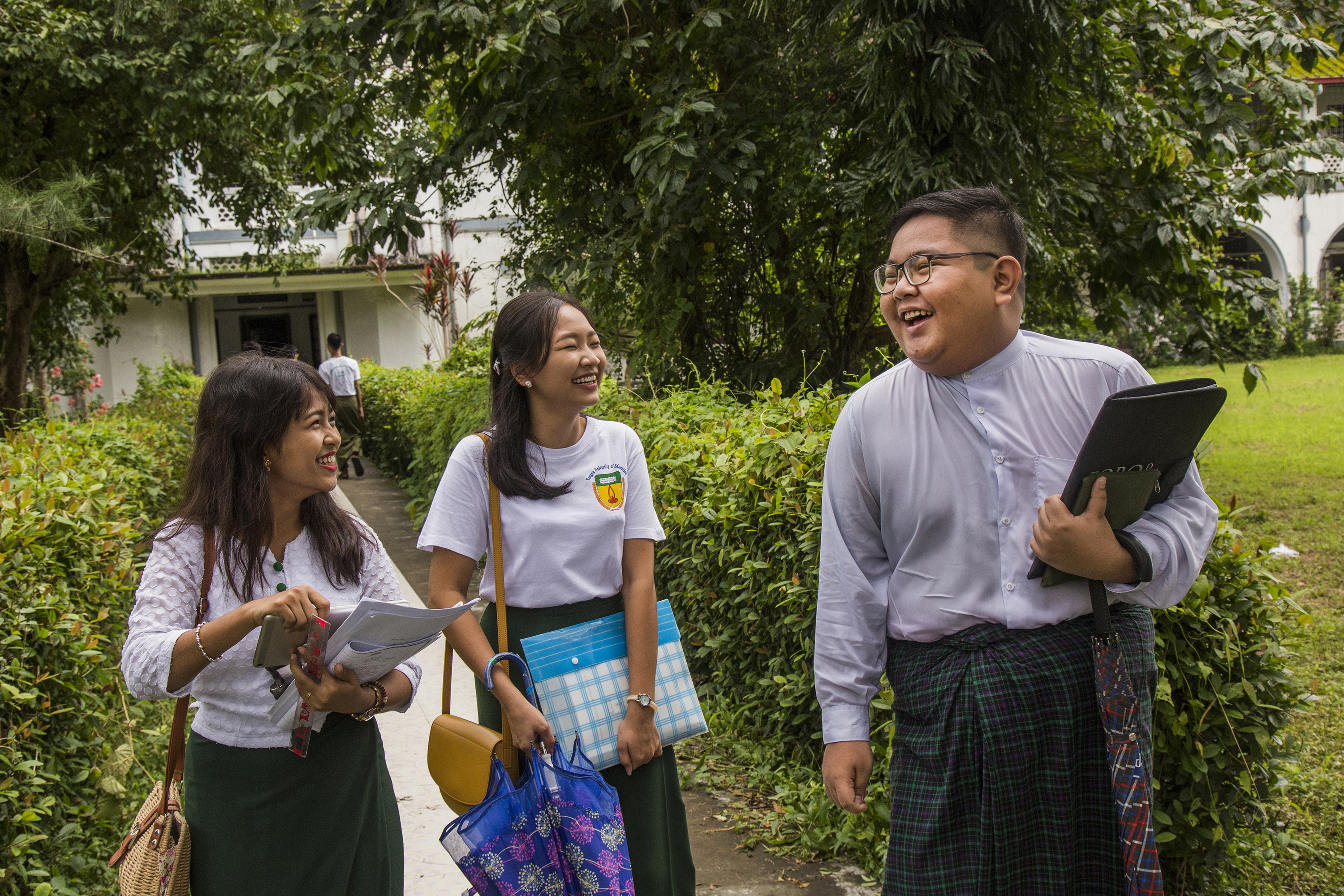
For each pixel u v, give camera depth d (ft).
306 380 6.03
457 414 25.43
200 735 5.92
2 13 26.71
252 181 38.68
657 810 6.79
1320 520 23.70
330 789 6.00
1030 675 5.36
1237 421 40.98
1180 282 23.39
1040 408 5.57
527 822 5.96
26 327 35.47
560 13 19.60
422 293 51.39
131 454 22.08
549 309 6.79
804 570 11.09
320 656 5.50
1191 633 8.47
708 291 23.34
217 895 5.81
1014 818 5.34
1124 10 18.49
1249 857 9.61
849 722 5.96
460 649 6.63
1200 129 19.34
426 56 19.89
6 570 9.29
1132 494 5.08
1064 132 20.85
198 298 65.72
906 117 16.30
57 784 9.46
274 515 6.12
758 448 12.25
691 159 18.80
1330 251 82.12
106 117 33.12
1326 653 15.16
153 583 5.82
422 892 9.37
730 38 20.13
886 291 5.77
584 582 6.86
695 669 14.57
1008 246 5.53
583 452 7.06
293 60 19.90
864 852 9.69
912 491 5.68
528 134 20.66
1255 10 18.37
